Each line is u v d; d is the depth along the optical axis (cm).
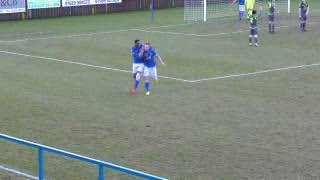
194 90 2958
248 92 2895
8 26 5691
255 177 1762
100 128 2311
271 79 3188
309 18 5922
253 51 4106
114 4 6844
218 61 3731
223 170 1827
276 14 6309
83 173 1817
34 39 4772
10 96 2856
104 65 3634
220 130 2264
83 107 2642
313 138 2148
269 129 2270
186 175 1786
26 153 2020
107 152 2017
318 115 2469
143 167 1861
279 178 1753
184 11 6531
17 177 1772
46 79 3238
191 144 2095
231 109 2581
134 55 2883
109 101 2748
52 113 2545
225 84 3078
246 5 5872
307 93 2864
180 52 4066
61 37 4853
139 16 6394
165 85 3077
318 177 1756
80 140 2158
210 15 6225
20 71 3459
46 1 6362
